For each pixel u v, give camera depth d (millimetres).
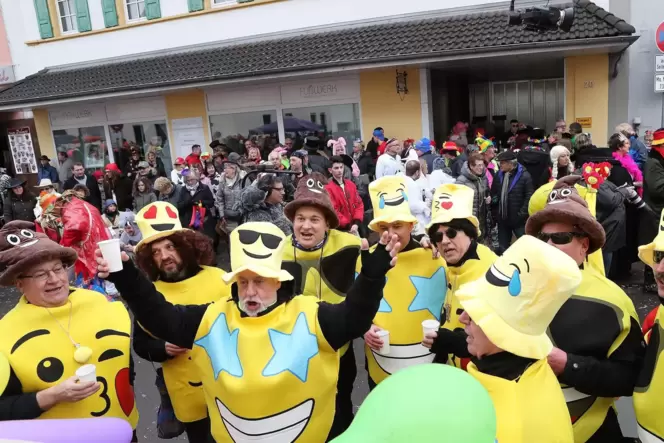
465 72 13117
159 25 14578
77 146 15305
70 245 5867
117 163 14922
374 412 1161
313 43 12242
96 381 2285
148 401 4590
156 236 2830
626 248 6484
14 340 2293
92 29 15336
